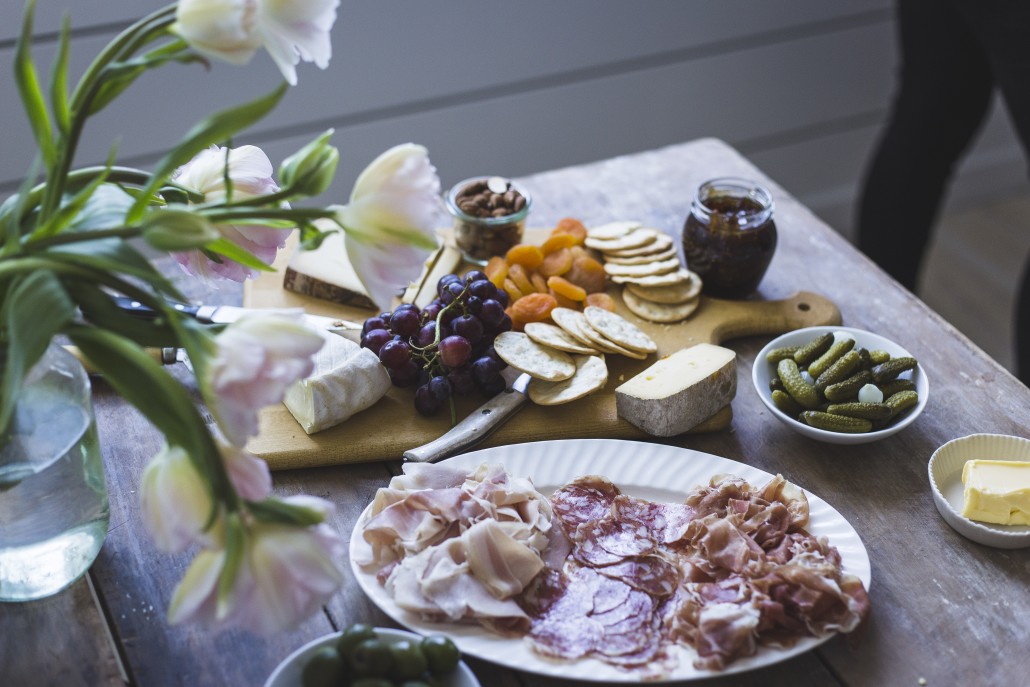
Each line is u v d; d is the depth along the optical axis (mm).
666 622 978
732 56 2895
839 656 978
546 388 1285
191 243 729
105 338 746
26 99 783
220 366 702
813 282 1550
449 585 968
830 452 1234
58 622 996
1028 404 1310
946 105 2322
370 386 1245
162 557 1071
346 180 2604
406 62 2477
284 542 720
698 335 1405
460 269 1547
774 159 3201
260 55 2312
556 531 1070
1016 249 3365
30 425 881
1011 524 1109
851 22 2986
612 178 1797
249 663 963
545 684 943
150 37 812
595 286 1482
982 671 968
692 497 1112
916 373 1268
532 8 2541
